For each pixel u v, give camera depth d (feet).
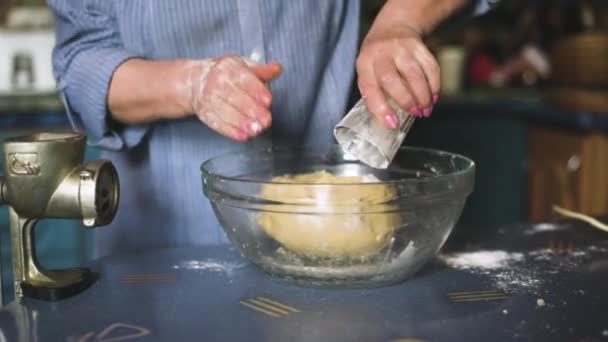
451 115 7.56
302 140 3.28
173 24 3.00
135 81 2.68
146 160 3.23
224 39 3.06
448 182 2.17
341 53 3.27
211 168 2.48
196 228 3.25
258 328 1.89
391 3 2.79
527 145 7.60
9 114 5.82
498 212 7.79
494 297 2.11
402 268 2.21
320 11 3.13
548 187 7.05
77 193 2.13
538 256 2.55
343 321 1.93
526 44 8.70
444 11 2.90
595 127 6.20
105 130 2.94
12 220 2.19
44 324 1.93
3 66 6.85
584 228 2.93
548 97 7.28
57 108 5.91
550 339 1.78
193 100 2.47
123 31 3.04
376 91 2.19
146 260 2.55
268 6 3.04
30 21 6.76
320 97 3.27
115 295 2.17
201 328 1.89
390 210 2.11
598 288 2.18
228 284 2.27
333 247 2.13
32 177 2.10
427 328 1.87
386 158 2.19
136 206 3.26
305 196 2.11
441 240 2.26
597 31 7.14
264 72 2.34
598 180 6.30
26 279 2.19
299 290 2.20
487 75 8.57
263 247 2.23
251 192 2.17
